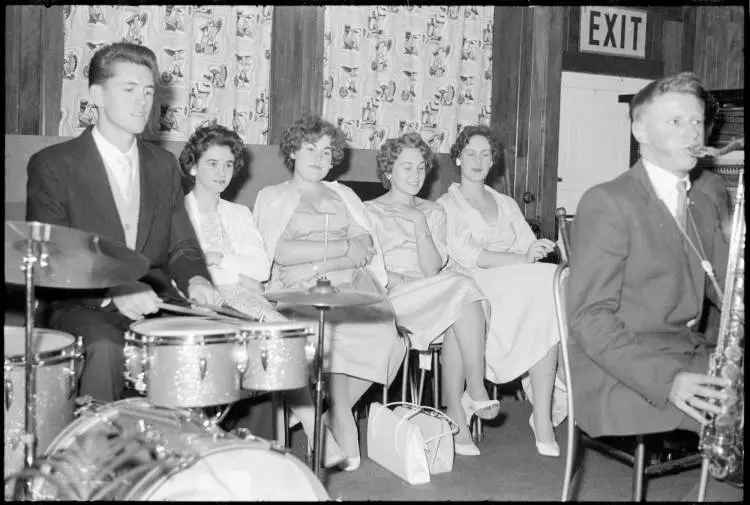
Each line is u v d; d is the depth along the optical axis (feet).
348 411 11.58
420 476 10.87
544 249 13.43
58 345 8.29
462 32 18.84
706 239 8.68
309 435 11.18
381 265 12.88
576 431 8.73
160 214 10.43
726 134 15.33
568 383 8.32
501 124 19.45
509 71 19.42
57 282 8.69
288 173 15.65
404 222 13.62
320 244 12.28
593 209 8.19
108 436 7.35
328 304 8.94
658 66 21.75
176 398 7.73
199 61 15.67
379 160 13.96
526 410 14.98
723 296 7.93
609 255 8.04
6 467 7.66
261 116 16.34
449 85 18.71
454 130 18.88
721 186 9.49
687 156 8.29
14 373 7.62
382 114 17.93
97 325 9.41
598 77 20.86
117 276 8.41
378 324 11.76
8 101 13.85
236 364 8.04
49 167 9.81
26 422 7.45
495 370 12.23
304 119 12.81
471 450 12.14
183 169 12.30
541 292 12.03
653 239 8.16
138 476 6.57
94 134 10.16
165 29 15.28
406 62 18.13
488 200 14.51
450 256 13.92
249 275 11.99
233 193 15.24
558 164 20.48
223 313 9.35
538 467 11.62
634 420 7.88
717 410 7.32
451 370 12.20
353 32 17.39
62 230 7.00
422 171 13.75
